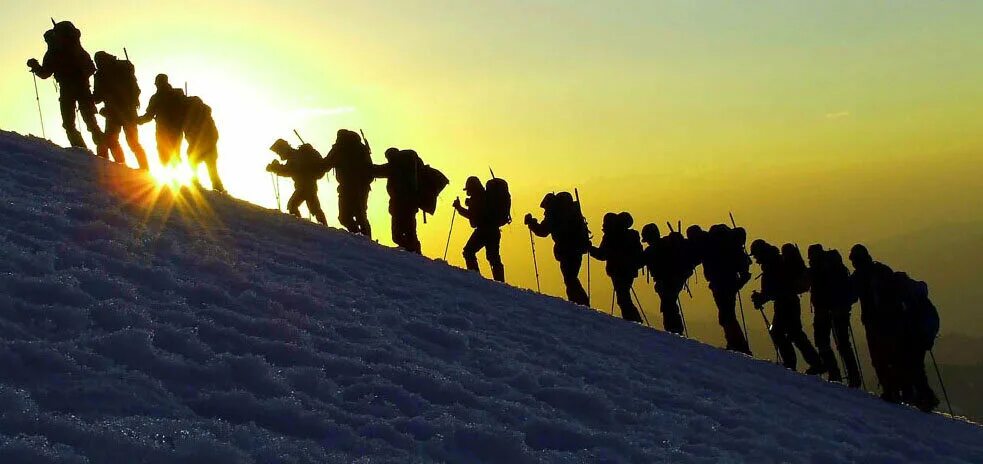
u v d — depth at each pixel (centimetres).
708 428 931
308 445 580
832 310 1803
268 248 1257
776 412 1157
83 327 671
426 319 1098
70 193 1214
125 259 920
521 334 1186
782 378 1566
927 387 1683
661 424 902
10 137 1532
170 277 878
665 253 1919
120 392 574
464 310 1235
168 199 1391
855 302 1808
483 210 1939
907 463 1005
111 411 551
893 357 1675
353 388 720
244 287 957
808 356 1817
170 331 702
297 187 1914
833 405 1393
